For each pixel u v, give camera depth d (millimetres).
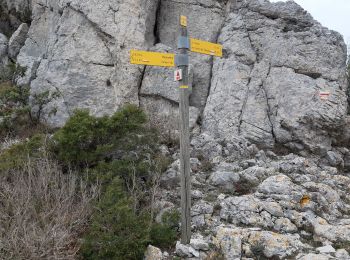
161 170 7863
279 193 7324
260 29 11523
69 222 6344
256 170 8117
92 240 6000
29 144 7852
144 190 7500
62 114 10672
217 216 7020
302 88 10250
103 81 10930
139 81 11039
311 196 7434
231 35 11602
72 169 7602
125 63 10930
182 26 6273
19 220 5770
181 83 6277
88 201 6500
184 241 6219
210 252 6117
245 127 10156
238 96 10562
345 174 9836
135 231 6117
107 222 6156
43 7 13688
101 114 10648
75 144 7527
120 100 10711
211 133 10312
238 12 12195
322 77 10523
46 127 10414
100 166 7344
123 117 7805
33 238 5609
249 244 6199
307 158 9727
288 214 6914
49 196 6469
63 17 11695
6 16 16219
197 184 7867
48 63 11516
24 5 15711
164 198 7422
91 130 7672
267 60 11109
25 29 14594
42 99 10625
